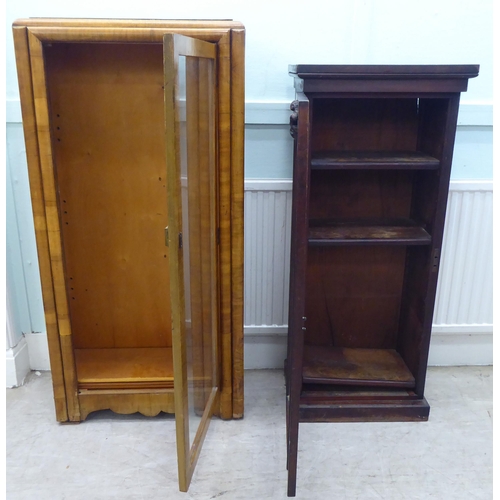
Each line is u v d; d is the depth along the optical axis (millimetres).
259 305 1969
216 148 1486
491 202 1837
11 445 1623
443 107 1491
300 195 1232
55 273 1558
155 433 1690
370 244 1564
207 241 1528
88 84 1565
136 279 1796
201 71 1337
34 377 1992
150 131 1621
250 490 1447
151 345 1892
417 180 1734
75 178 1665
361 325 1953
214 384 1695
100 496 1421
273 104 1759
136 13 1680
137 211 1712
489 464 1556
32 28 1346
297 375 1321
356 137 1715
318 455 1584
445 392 1919
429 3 1679
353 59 1736
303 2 1674
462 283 1936
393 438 1669
